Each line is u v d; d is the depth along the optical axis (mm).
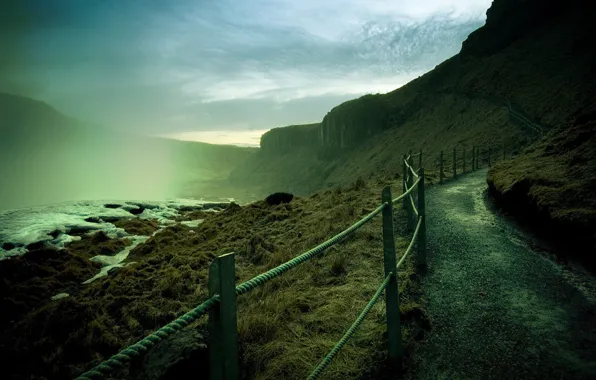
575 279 4770
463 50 86062
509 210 8430
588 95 31891
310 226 9375
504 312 4105
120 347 4891
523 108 42812
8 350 4762
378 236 6965
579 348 3330
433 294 4672
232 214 15031
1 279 7660
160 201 23531
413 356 3391
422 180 5535
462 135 51156
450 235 7305
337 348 2387
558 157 8812
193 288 6504
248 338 3859
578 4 61094
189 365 3256
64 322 5320
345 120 131750
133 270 8070
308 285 5234
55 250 10125
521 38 69500
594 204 5703
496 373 3092
